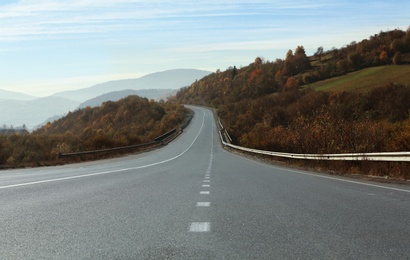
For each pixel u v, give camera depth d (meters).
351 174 16.31
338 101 78.19
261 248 4.58
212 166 22.66
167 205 7.80
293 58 168.88
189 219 6.36
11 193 9.72
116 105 153.12
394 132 20.64
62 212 7.02
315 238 5.05
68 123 163.88
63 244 4.82
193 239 5.04
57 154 30.94
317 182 12.84
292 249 4.52
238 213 6.90
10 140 42.59
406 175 13.27
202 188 10.85
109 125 129.75
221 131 82.56
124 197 8.98
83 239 5.06
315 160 23.17
